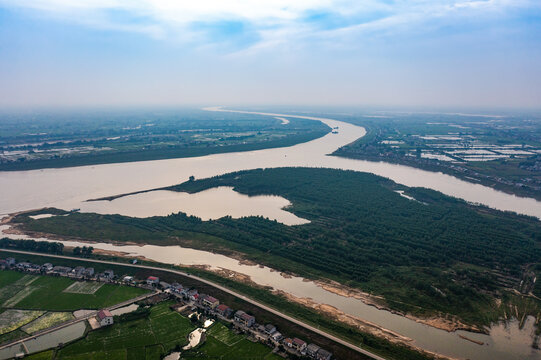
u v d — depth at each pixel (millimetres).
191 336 125500
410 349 121000
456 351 121125
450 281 163250
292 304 146000
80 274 164625
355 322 136000
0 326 129125
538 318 139625
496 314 141875
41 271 167250
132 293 151625
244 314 134625
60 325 129875
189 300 147250
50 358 113438
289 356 116438
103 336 124312
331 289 159625
